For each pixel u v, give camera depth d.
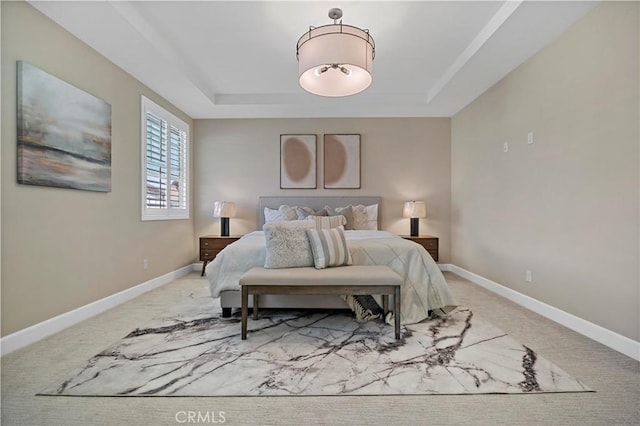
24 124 2.16
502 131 3.57
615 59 2.14
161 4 2.48
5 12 2.06
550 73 2.79
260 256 2.80
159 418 1.43
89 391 1.62
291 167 5.14
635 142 2.01
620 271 2.12
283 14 2.63
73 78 2.63
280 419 1.43
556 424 1.39
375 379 1.73
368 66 2.38
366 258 2.83
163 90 3.90
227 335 2.36
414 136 5.14
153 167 3.93
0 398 1.56
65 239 2.54
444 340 2.26
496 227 3.72
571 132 2.54
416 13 2.60
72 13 2.35
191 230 5.04
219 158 5.15
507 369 1.84
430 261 2.84
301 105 4.55
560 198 2.67
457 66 3.39
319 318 2.74
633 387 1.66
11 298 2.10
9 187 2.09
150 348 2.13
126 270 3.35
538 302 2.92
